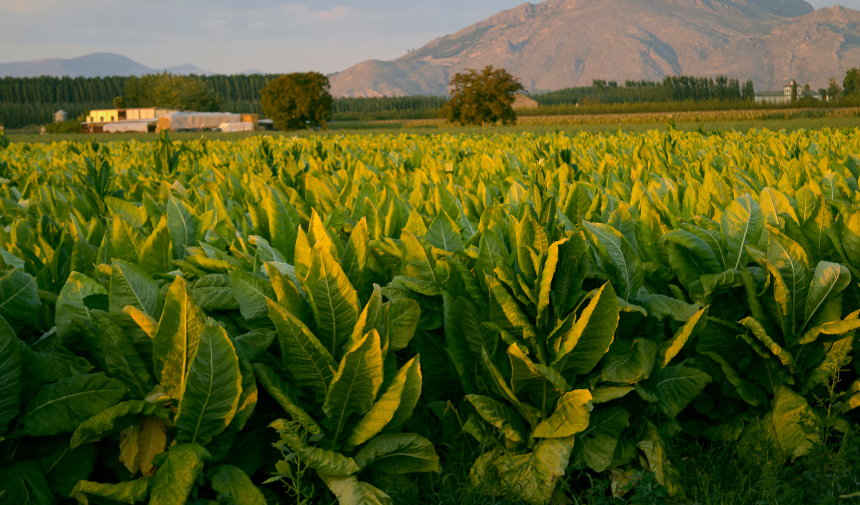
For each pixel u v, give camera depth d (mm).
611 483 2727
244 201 4812
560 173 4996
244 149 12375
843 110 77562
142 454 2184
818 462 2631
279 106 115438
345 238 3650
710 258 2938
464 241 3490
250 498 2141
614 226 3191
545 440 2596
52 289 2773
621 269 2744
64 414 2053
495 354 2736
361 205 3793
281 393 2244
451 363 2863
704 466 2783
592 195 4484
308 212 4363
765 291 2777
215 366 2086
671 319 2832
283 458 2463
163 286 2732
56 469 2096
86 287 2393
